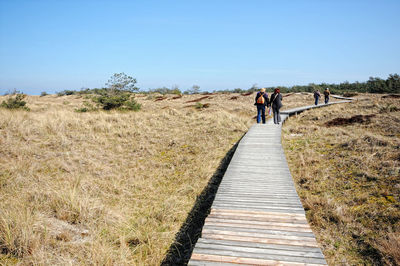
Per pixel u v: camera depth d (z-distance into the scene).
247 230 3.65
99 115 14.39
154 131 12.20
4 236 3.85
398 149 7.50
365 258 3.63
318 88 50.25
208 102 30.28
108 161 8.45
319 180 6.22
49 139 9.85
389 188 5.32
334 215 4.59
